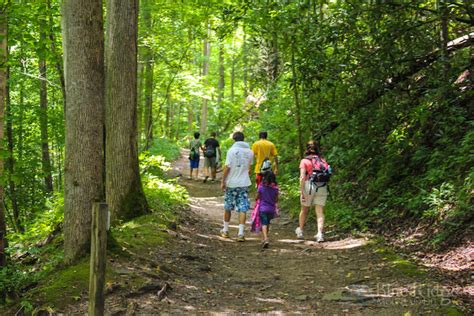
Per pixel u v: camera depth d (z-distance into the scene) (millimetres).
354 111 10602
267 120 19391
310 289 6027
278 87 18359
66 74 5863
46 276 5625
